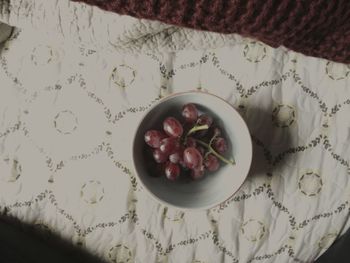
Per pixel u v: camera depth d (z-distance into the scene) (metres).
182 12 0.49
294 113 0.62
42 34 0.64
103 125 0.63
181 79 0.63
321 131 0.61
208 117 0.58
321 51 0.55
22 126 0.64
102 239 0.62
